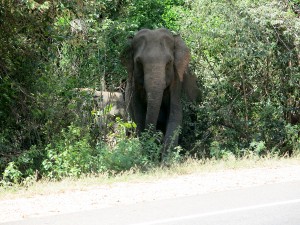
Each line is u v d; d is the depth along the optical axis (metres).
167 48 18.66
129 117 19.47
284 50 19.00
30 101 17.52
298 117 19.25
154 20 23.52
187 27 19.92
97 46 19.61
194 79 19.67
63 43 19.00
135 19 22.94
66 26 18.02
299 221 9.35
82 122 18.14
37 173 15.80
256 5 19.09
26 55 17.47
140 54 18.59
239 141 18.70
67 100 17.92
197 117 19.34
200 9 19.55
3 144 16.75
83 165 15.41
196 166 15.17
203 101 19.52
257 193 11.44
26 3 15.77
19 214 10.41
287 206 10.32
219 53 19.34
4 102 17.31
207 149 18.55
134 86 19.06
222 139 18.78
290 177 13.21
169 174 14.25
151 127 18.09
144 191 12.05
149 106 18.25
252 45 18.55
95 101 19.66
